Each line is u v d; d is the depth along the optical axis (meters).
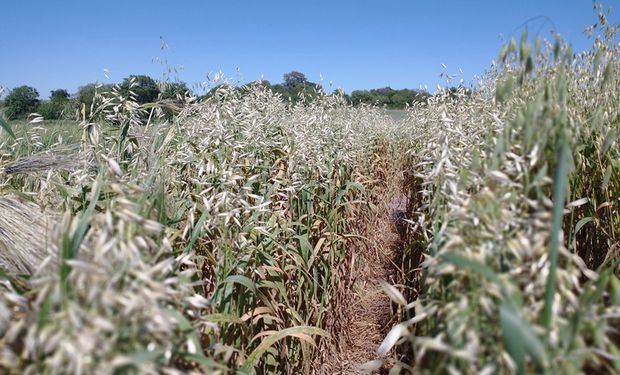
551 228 1.20
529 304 1.27
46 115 4.80
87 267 1.07
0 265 2.02
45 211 2.40
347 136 5.12
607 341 1.13
